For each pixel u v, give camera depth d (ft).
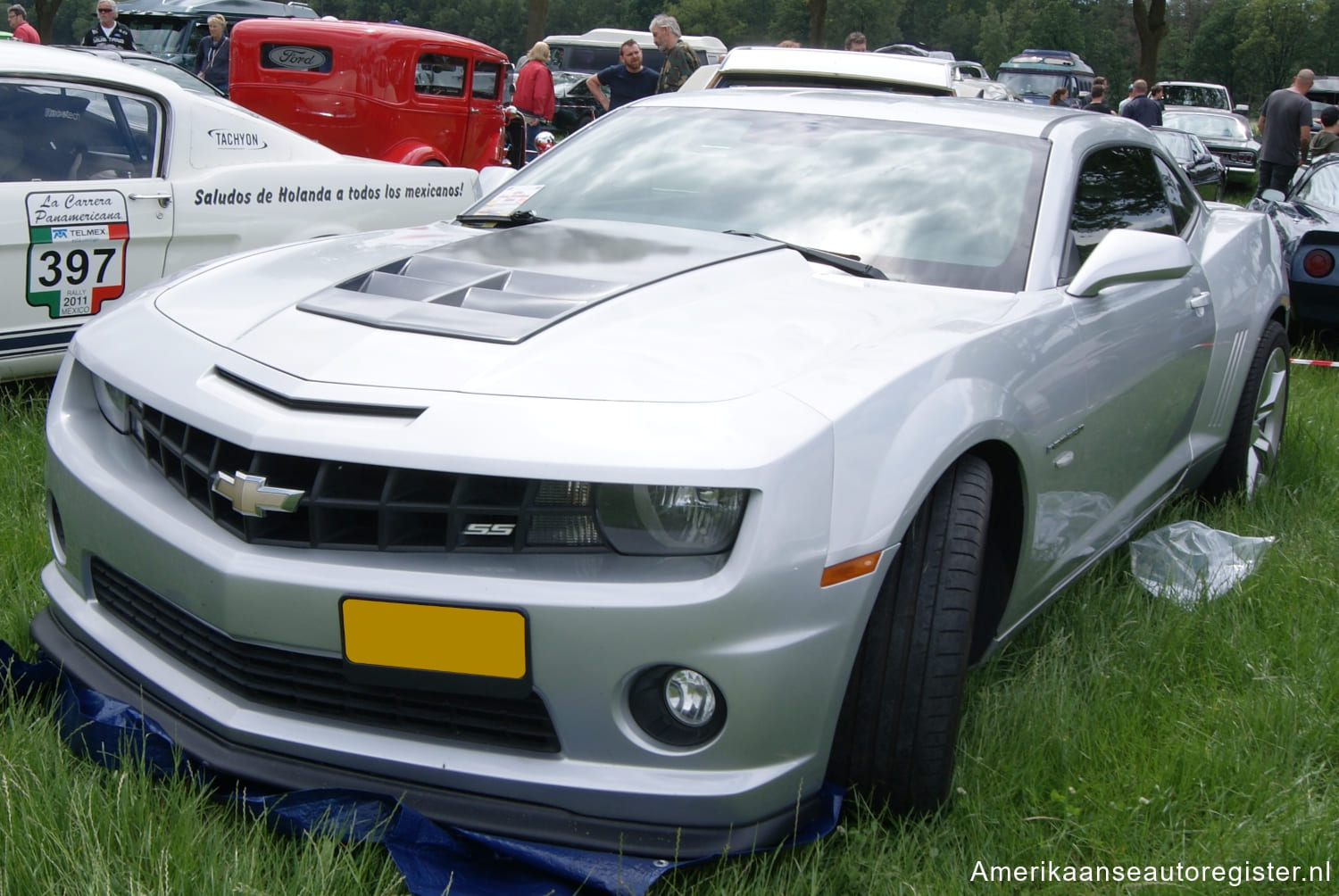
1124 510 10.57
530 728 6.48
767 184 10.04
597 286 7.73
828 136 10.52
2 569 9.56
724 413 6.37
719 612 6.11
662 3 331.36
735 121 10.98
